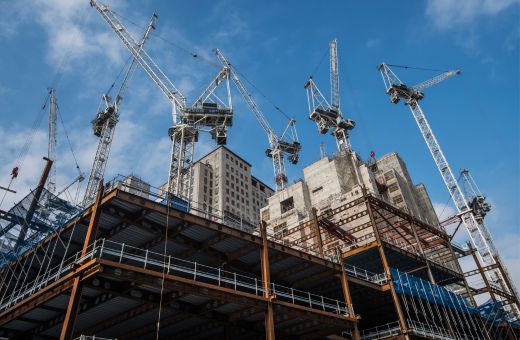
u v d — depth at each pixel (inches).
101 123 4517.7
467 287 2427.4
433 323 2022.6
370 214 2063.2
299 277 1722.4
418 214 4928.6
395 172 4997.5
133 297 1085.1
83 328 1286.9
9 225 1581.0
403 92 5364.2
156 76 4810.5
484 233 4229.8
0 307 1226.0
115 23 4879.4
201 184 6378.0
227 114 4677.7
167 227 1334.9
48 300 1060.5
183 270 1146.7
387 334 1715.1
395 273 1843.0
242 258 1572.3
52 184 3518.7
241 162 7332.7
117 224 1325.0
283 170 6668.3
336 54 6653.5
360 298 1929.1
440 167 4800.7
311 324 1438.2
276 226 3978.8
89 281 997.8
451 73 5378.9
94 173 4104.3
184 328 1430.9
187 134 4471.0
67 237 1366.9
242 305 1227.9
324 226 2322.8
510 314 2573.8
